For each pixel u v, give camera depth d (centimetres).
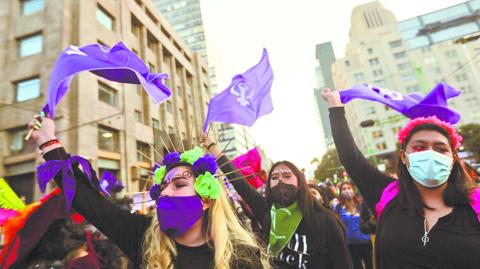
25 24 1248
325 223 189
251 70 226
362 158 173
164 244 127
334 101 184
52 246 148
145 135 1575
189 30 5988
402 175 147
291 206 197
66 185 121
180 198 123
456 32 4738
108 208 135
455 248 117
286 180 205
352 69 4847
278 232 193
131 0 1809
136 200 432
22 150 1123
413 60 4609
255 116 208
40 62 1186
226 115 200
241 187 232
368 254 344
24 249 141
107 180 247
